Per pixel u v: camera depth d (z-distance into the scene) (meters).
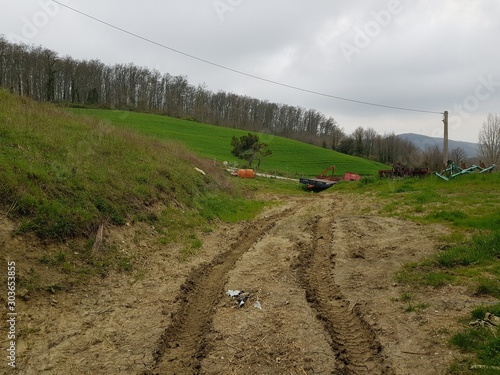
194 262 7.96
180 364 4.41
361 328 5.16
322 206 15.83
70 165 8.80
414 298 5.82
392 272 7.06
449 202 13.37
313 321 5.39
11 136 8.77
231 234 10.58
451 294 5.82
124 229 8.27
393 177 23.36
